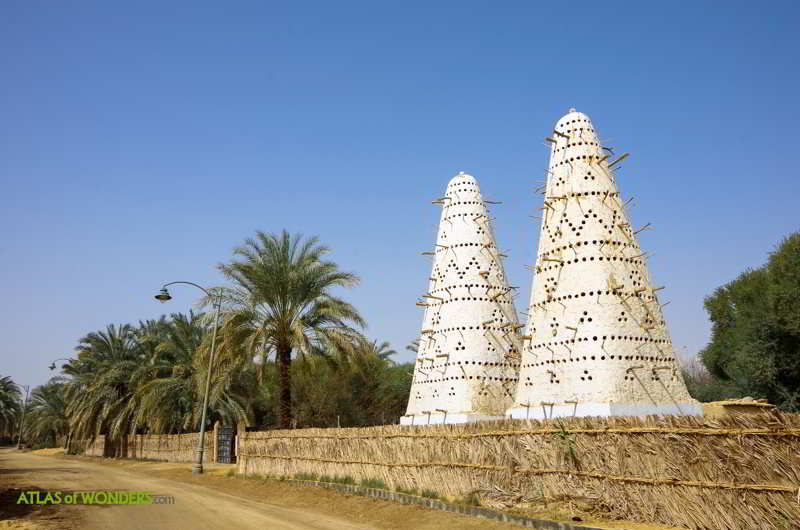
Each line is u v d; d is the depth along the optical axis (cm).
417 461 2069
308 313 3225
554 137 2367
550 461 1603
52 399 8350
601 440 1493
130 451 5859
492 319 2816
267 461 3039
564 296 2111
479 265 2889
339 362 3269
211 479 3178
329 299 3173
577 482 1534
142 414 5091
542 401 2069
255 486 2767
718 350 4359
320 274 3212
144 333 5891
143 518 1798
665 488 1349
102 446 6806
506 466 1725
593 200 2188
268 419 5891
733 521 1227
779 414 1187
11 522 1638
